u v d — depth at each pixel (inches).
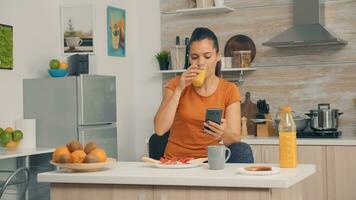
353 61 212.1
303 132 205.0
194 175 94.1
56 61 211.0
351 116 211.8
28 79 205.8
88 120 200.8
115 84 217.6
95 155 102.8
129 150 243.3
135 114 248.1
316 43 208.7
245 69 219.3
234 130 114.3
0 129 188.5
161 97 243.0
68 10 226.8
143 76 246.7
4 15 198.1
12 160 190.9
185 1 237.9
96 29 225.6
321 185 195.2
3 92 196.7
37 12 214.8
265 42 207.8
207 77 115.3
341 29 213.3
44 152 181.5
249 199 89.7
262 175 92.4
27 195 181.3
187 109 115.9
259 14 225.0
